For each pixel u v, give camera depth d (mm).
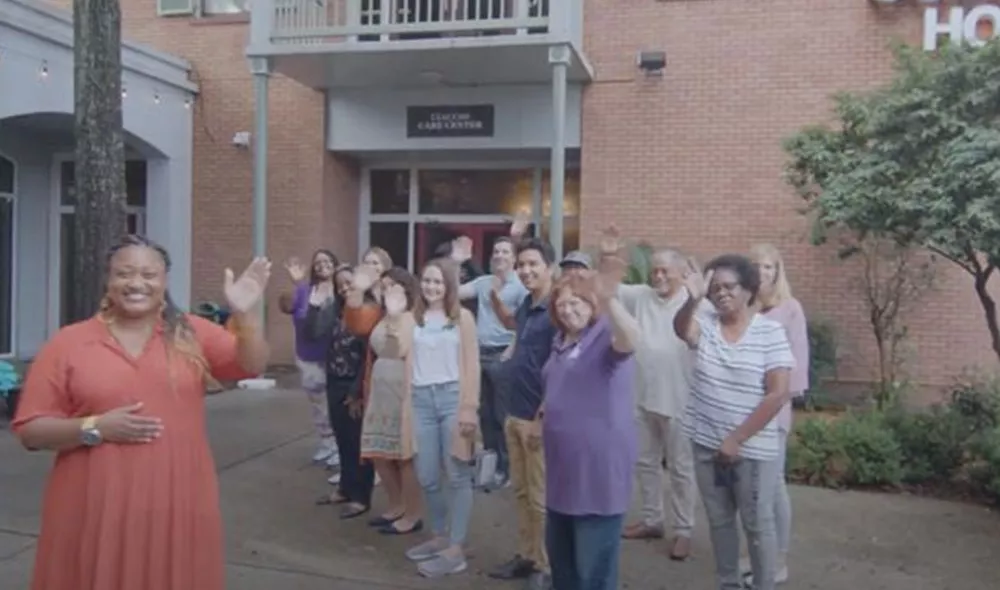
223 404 10969
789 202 12352
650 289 6121
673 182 12789
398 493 6414
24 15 11000
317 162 13898
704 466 4637
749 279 4523
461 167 14531
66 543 3178
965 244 7574
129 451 3188
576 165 13734
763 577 4523
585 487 4219
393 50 11766
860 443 7742
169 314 3400
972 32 11547
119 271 3262
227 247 14195
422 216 14672
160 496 3209
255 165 12633
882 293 11781
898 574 5805
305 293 7770
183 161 14070
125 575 3145
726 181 12609
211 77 14180
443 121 13586
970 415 8398
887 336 11711
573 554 4359
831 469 7762
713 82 12625
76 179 7883
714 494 4641
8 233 14383
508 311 6859
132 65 12773
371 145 13812
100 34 7785
